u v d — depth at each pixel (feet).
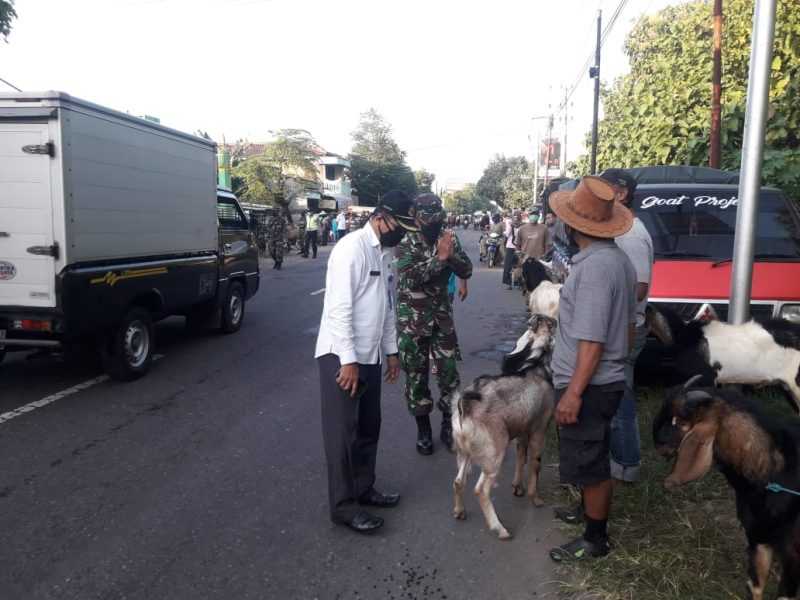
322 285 52.60
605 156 44.37
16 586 10.78
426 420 16.83
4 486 14.51
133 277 22.84
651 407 18.49
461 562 11.73
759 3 15.72
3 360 25.73
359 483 13.69
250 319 36.37
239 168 100.94
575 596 10.60
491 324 35.45
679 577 10.72
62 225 19.53
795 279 19.86
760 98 15.88
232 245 31.81
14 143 19.39
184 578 11.10
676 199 23.24
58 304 19.70
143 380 23.26
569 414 10.65
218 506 13.75
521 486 14.40
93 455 16.34
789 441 8.99
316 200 125.08
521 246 46.14
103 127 21.42
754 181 16.15
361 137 195.72
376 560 11.78
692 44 37.70
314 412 19.97
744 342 15.66
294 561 11.71
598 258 10.62
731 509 13.07
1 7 35.45
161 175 25.26
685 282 20.20
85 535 12.45
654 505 13.23
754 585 9.49
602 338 10.42
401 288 16.30
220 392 21.94
